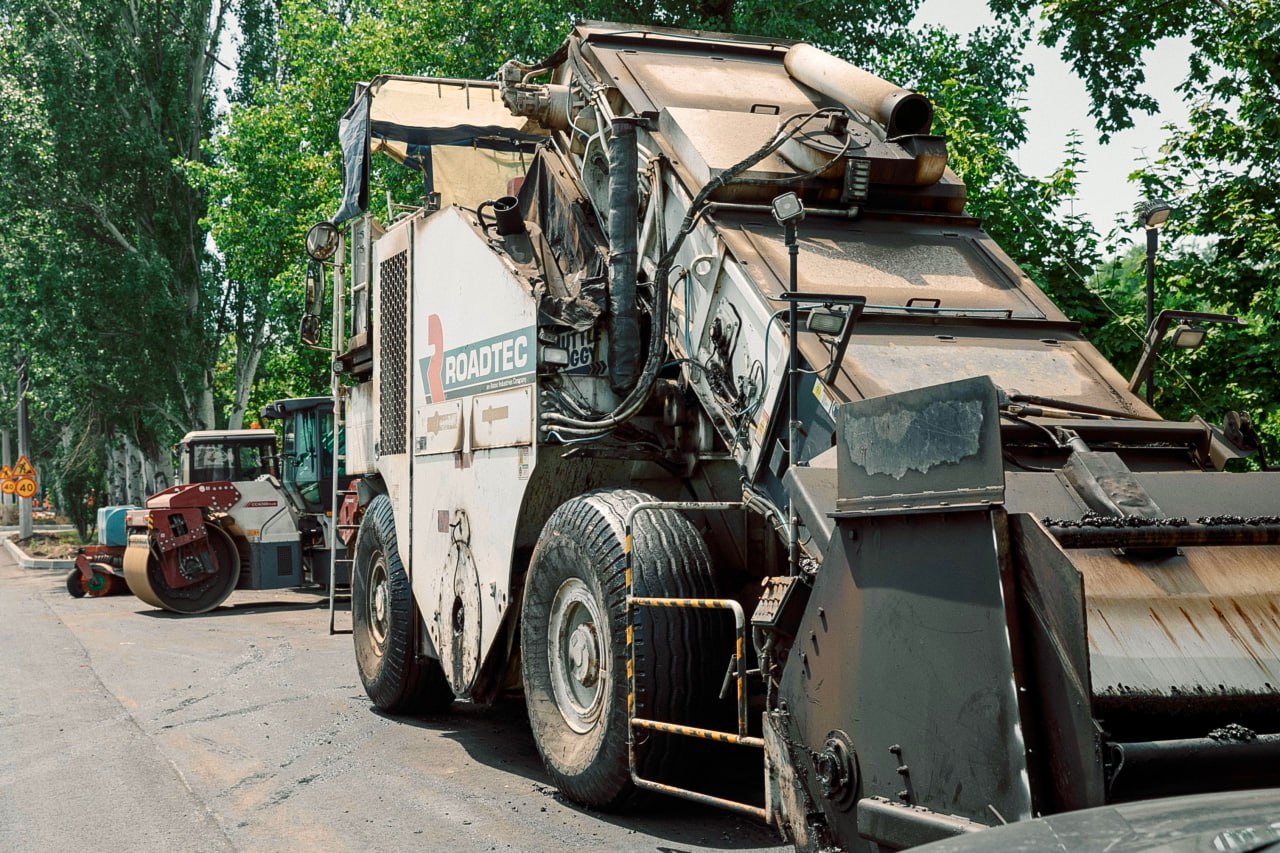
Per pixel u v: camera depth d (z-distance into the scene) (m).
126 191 33.66
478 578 6.89
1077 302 9.46
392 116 9.46
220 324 36.66
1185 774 2.96
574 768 5.71
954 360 5.13
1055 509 3.71
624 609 5.38
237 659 11.98
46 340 33.06
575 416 6.31
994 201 10.04
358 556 9.05
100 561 20.61
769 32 19.34
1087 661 2.94
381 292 8.60
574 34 7.17
